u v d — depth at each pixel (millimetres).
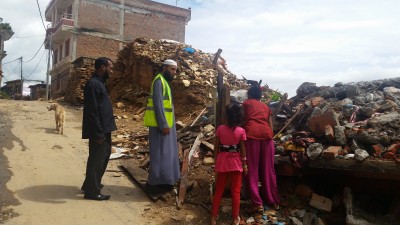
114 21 30328
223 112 5738
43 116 12664
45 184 5648
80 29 28906
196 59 14211
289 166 5102
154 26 32156
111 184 5941
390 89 6559
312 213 4828
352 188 5090
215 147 4785
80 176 6223
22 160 6738
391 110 5656
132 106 13938
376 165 4332
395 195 4730
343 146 4934
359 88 6648
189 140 7383
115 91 15805
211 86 12250
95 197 5180
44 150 7602
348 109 5750
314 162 4863
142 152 7480
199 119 9008
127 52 16281
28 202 4879
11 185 5430
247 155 4898
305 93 7195
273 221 4684
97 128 4992
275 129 6230
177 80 12195
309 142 5078
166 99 5477
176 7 33094
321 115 5277
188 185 5586
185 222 4754
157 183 5301
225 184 4684
